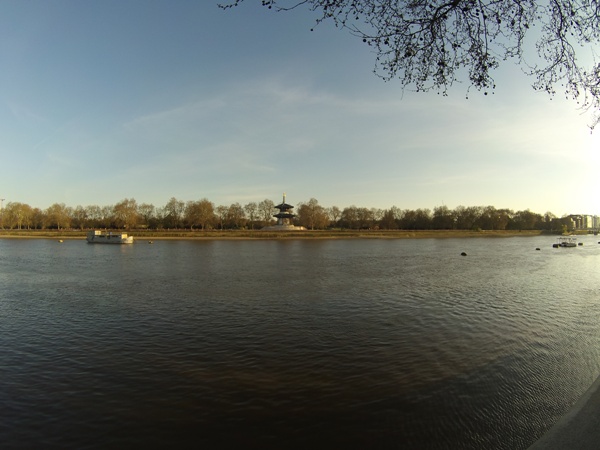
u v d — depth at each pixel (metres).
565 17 8.55
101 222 171.00
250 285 37.34
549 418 12.14
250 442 11.11
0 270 49.31
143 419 12.33
